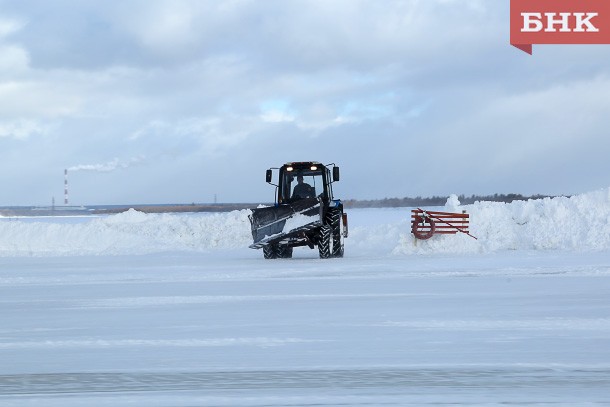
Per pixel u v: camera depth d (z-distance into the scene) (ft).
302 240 106.52
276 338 40.01
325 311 50.37
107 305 55.31
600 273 77.66
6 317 49.62
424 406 26.35
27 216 338.13
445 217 117.80
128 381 30.40
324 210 108.78
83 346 38.29
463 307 51.78
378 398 27.48
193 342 39.06
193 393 28.40
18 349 37.63
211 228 145.79
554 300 55.31
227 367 32.96
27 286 70.79
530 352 35.55
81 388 29.30
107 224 149.07
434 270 83.46
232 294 61.46
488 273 78.79
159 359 34.78
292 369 32.45
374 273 80.64
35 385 29.81
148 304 55.57
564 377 30.40
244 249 135.74
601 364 32.78
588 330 41.60
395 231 138.10
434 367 32.53
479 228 122.11
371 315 48.21
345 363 33.58
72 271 88.43
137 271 87.20
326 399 27.43
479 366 32.58
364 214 358.43
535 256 104.27
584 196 126.00
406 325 43.93
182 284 70.79
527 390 28.37
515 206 125.49
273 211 105.91
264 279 75.20
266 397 27.76
